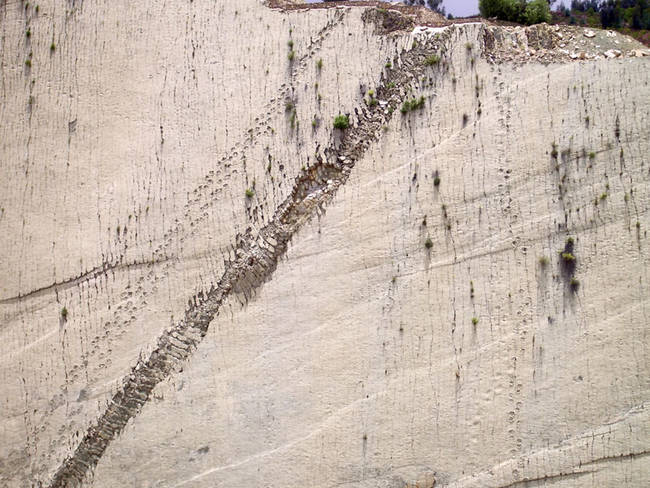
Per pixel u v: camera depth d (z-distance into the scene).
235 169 22.58
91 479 21.16
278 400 21.02
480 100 22.00
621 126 21.22
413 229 21.48
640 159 20.98
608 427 20.00
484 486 20.09
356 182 21.98
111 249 22.55
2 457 21.56
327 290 21.47
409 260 21.34
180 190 22.69
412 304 21.09
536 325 20.66
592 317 20.47
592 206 20.97
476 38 22.47
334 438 20.64
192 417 21.16
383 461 20.44
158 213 22.61
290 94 22.88
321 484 20.48
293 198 22.19
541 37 22.77
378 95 22.55
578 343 20.41
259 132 22.73
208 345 21.53
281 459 20.69
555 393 20.28
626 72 21.53
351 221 21.77
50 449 21.48
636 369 20.12
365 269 21.45
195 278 22.03
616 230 20.80
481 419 20.39
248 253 21.94
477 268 21.11
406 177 21.80
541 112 21.64
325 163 22.27
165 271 22.20
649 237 20.61
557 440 20.11
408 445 20.44
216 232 22.23
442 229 21.39
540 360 20.47
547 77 21.88
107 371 21.75
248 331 21.48
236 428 21.00
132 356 21.75
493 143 21.64
